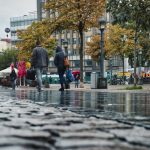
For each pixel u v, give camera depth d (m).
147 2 23.88
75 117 5.11
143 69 73.62
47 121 4.43
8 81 42.00
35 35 56.00
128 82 55.41
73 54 109.06
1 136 3.12
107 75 79.38
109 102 9.58
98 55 71.81
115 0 24.31
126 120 4.74
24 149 2.48
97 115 5.51
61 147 2.62
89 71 103.88
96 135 3.24
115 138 3.11
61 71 20.98
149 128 3.89
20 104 8.54
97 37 71.62
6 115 5.32
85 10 36.19
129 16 24.33
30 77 29.78
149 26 24.97
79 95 15.01
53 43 58.22
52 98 12.14
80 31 36.56
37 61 18.83
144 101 10.07
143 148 2.70
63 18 36.09
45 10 38.12
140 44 56.47
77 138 3.05
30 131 3.46
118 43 61.00
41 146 2.64
